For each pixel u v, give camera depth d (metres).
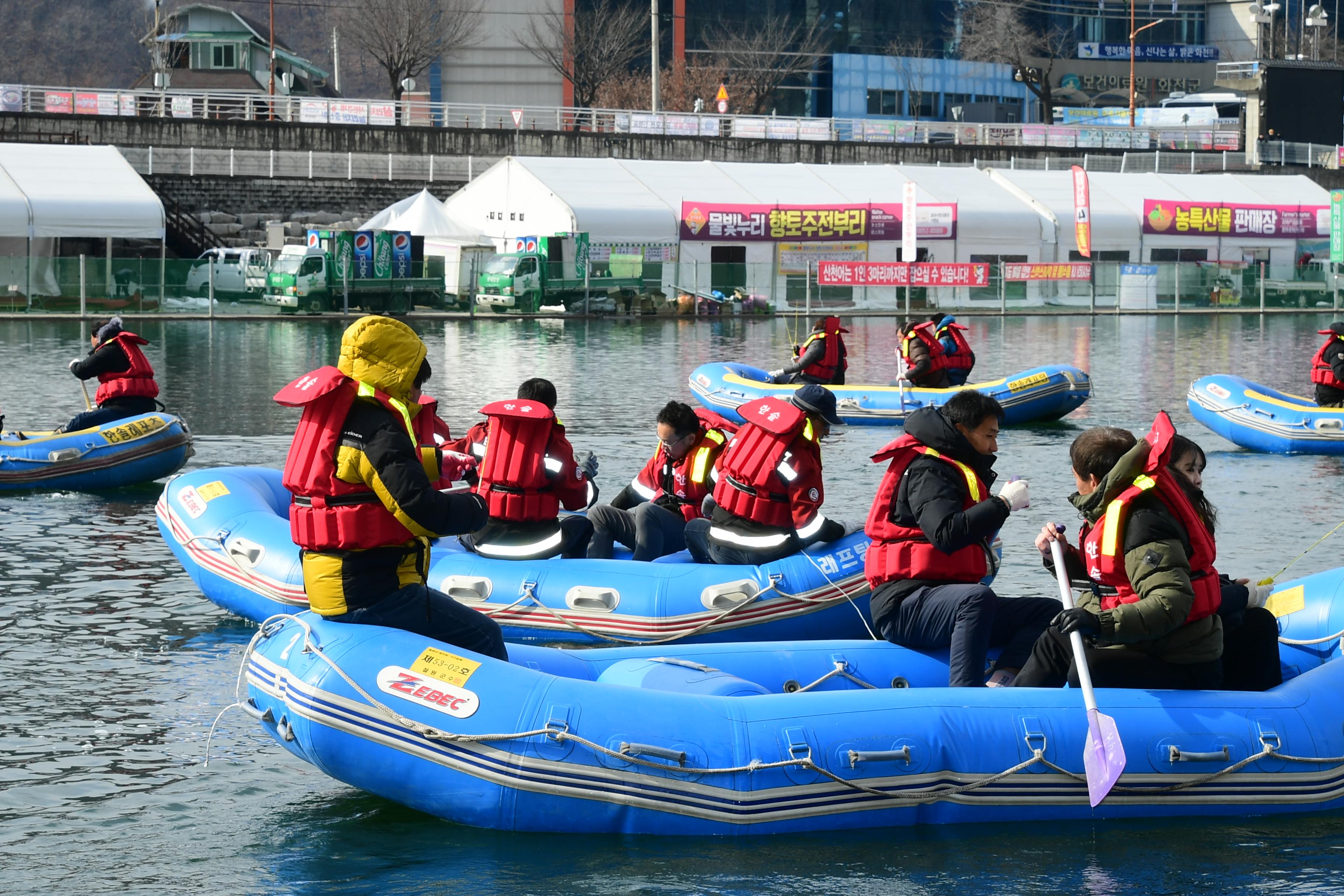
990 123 68.69
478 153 54.22
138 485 14.52
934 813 5.91
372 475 5.68
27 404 20.42
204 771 6.57
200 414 20.00
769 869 5.50
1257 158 62.19
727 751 5.75
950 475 6.60
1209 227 52.56
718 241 46.25
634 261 45.25
